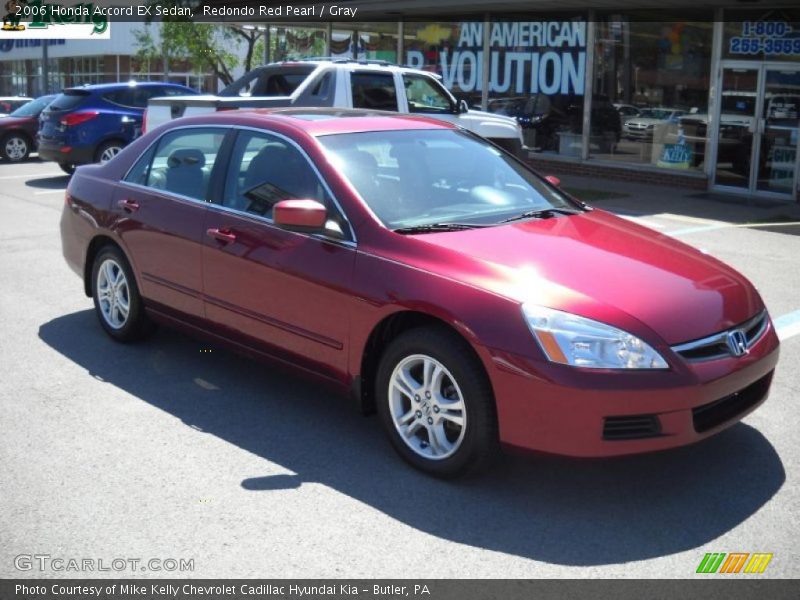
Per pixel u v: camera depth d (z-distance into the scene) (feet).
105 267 19.66
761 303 14.26
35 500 12.50
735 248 31.91
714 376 12.09
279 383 17.46
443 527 11.82
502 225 14.78
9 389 16.94
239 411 15.96
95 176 20.04
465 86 62.39
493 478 13.26
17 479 13.14
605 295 12.39
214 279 16.39
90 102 50.44
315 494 12.75
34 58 151.23
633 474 13.42
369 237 14.01
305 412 15.97
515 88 59.47
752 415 15.80
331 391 14.78
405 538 11.53
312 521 11.97
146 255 18.07
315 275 14.34
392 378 13.52
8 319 21.80
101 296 19.94
